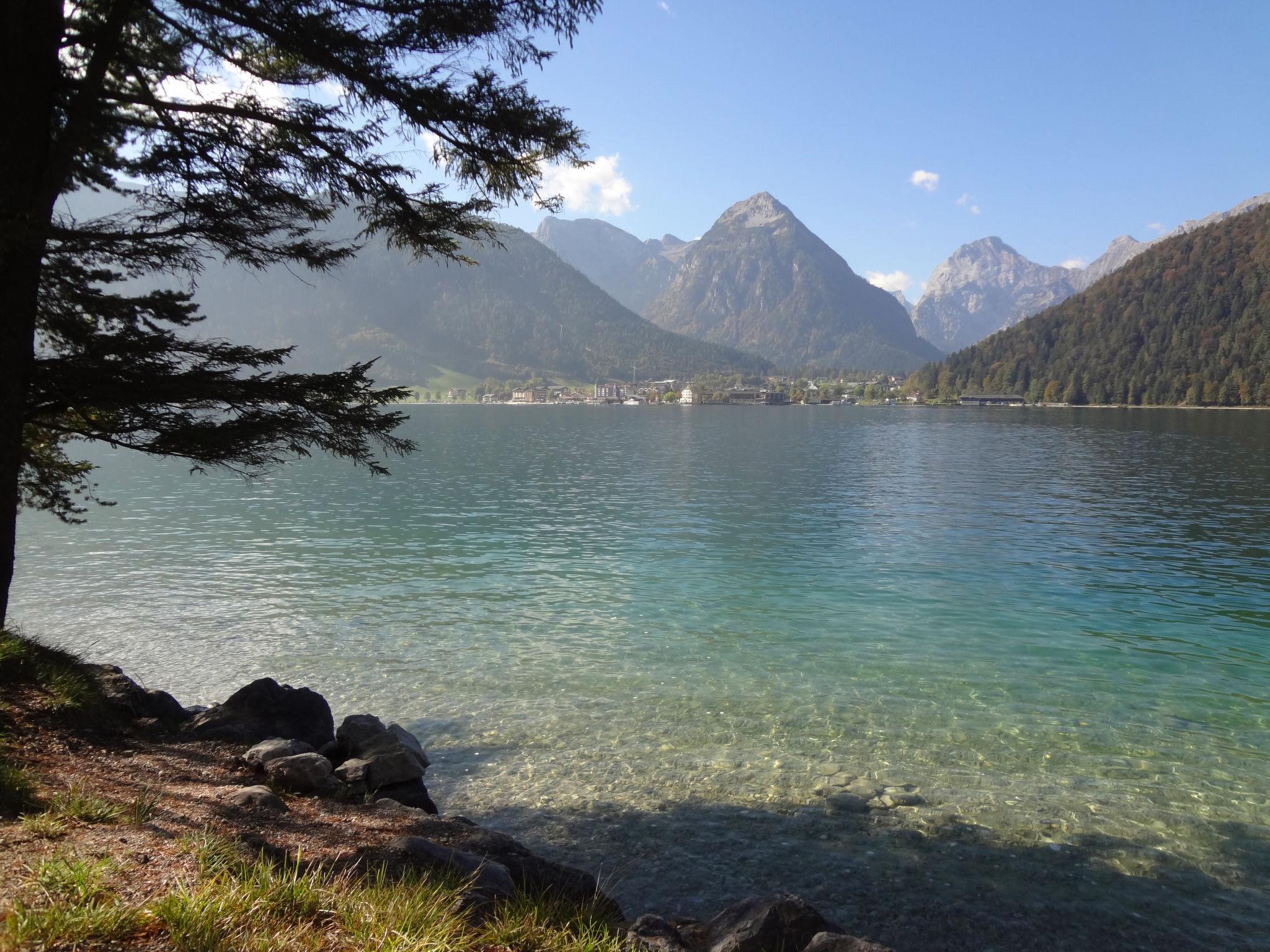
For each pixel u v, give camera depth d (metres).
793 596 21.34
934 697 13.43
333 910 4.12
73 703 8.02
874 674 14.68
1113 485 52.75
